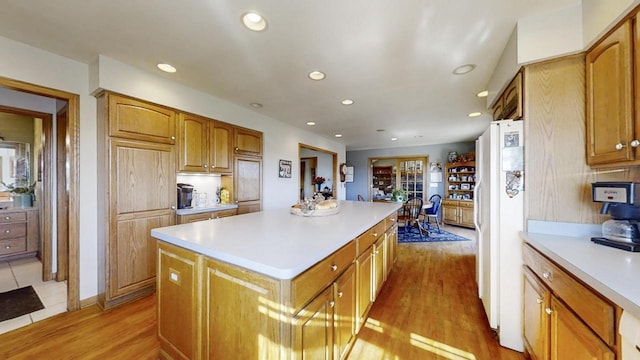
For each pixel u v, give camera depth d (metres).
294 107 3.51
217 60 2.17
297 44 1.91
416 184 7.25
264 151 3.97
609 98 1.32
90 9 1.52
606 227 1.43
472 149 6.52
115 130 2.19
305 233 1.59
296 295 1.04
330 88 2.79
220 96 3.06
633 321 0.77
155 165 2.47
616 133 1.28
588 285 0.99
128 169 2.27
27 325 1.94
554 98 1.59
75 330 1.88
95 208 2.25
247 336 1.11
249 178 3.63
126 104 2.25
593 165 1.45
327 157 7.82
